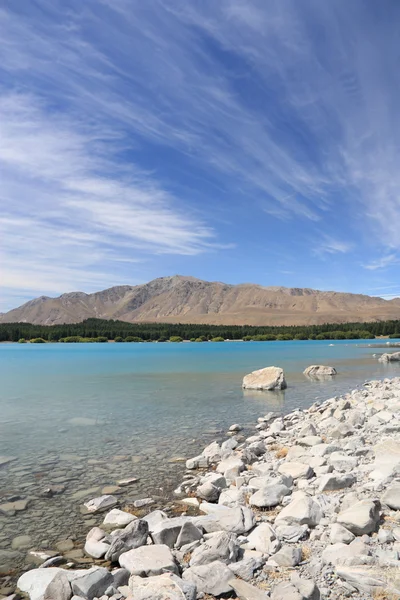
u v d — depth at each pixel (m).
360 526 6.54
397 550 5.93
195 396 25.53
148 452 13.47
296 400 24.08
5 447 14.02
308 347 102.25
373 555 5.85
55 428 16.88
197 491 9.65
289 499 8.41
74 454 13.20
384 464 9.82
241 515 7.54
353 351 82.06
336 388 29.36
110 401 23.64
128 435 15.75
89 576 5.52
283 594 4.96
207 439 15.20
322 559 5.92
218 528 7.30
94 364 52.62
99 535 7.39
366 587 5.11
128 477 11.03
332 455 11.07
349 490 8.66
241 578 5.62
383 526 6.78
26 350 95.25
